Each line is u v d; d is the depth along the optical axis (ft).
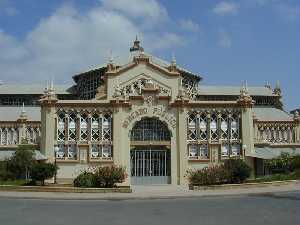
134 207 123.24
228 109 225.56
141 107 221.46
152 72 231.71
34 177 181.98
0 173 199.72
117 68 236.02
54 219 98.63
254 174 222.69
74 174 213.87
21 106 296.92
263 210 109.50
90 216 103.71
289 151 264.11
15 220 97.19
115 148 217.15
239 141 224.12
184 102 222.48
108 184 176.45
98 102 219.20
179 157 219.41
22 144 225.76
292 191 163.43
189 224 88.89
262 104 314.55
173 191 174.40
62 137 216.95
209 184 181.78
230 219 95.04
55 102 216.95
